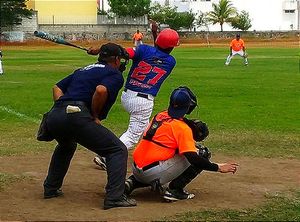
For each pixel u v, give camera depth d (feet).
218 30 256.32
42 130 22.11
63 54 148.87
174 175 22.58
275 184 25.57
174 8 246.47
